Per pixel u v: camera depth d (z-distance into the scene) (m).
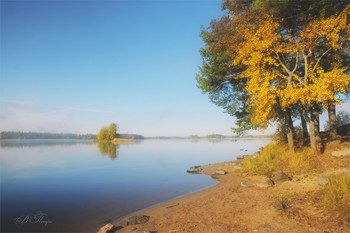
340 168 9.06
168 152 41.44
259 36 11.21
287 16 12.34
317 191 7.12
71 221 7.21
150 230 5.84
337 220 4.96
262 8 10.77
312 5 11.33
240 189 9.44
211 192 10.00
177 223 6.21
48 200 9.95
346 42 10.66
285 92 10.54
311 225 5.01
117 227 6.29
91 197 10.40
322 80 9.27
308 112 16.86
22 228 6.61
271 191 8.29
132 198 10.07
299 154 12.55
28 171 19.42
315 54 13.48
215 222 5.95
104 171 18.78
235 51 13.75
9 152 45.91
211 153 36.78
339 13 10.59
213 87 16.72
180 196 10.08
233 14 12.76
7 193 11.42
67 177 16.09
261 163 14.03
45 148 62.97
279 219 5.61
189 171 17.44
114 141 136.50
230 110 16.53
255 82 11.17
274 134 19.05
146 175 16.33
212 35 13.30
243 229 5.29
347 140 12.82
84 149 55.69
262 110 11.27
